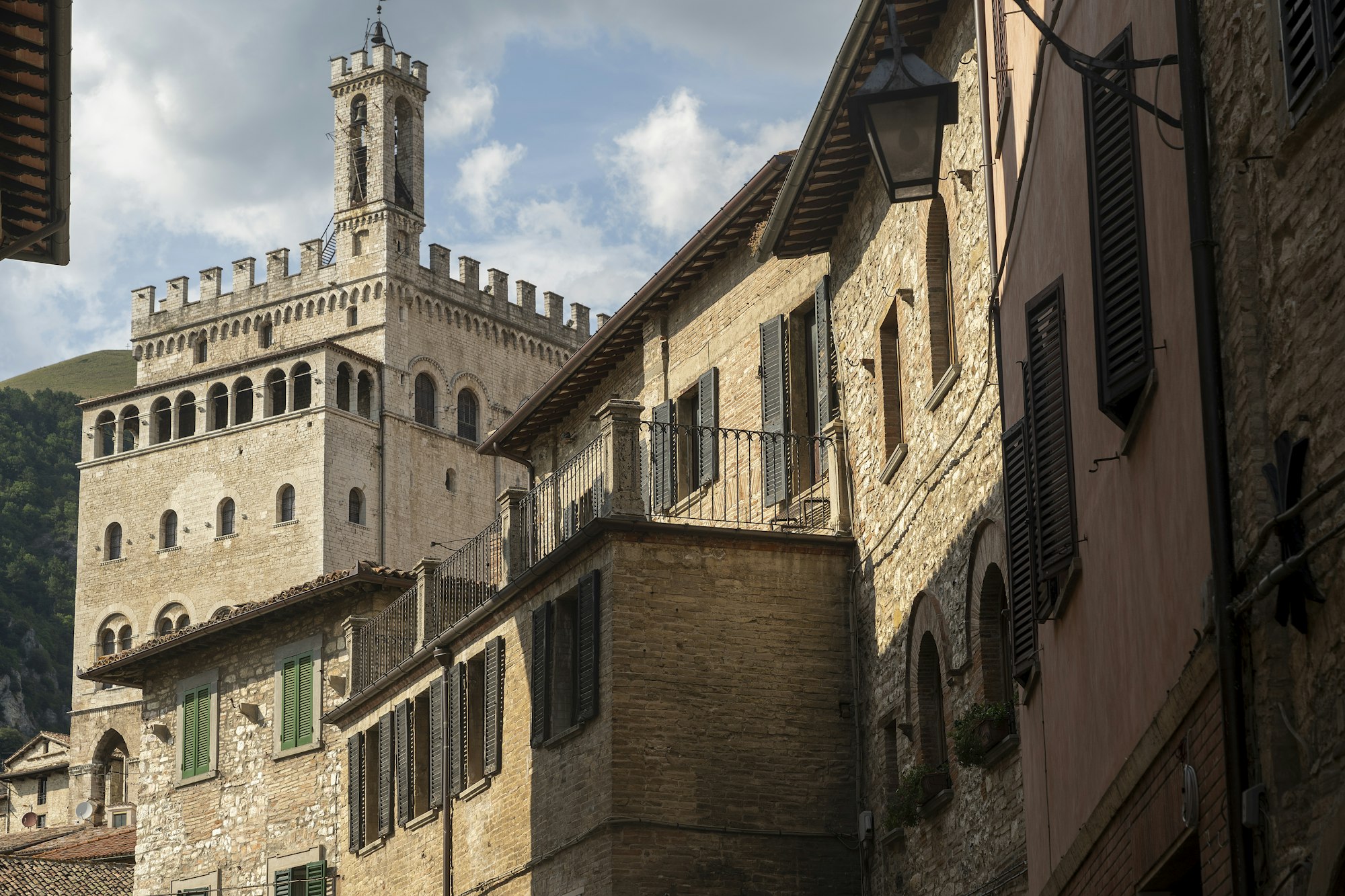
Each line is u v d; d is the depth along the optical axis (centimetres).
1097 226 1047
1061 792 1322
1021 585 1477
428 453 9606
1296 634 744
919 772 2022
